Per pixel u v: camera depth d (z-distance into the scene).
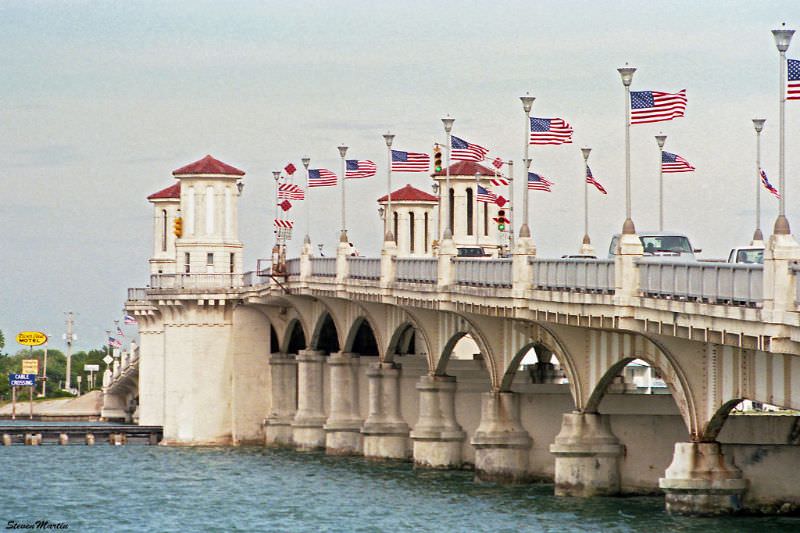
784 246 98.75
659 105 130.25
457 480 181.88
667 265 116.75
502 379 172.00
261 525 151.75
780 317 98.62
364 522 149.50
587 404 151.00
